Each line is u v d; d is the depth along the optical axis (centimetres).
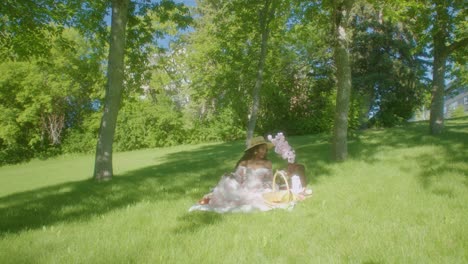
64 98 3256
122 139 3241
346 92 1154
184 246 465
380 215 542
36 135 3209
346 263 388
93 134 3388
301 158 1273
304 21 1544
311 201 658
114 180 1124
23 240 528
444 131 1681
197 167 1363
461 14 1548
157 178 1107
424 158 1029
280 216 577
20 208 789
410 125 2716
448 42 1678
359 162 1059
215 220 575
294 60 3231
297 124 3188
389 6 1212
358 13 2736
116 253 448
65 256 447
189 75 3294
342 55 1155
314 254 415
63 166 2378
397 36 2784
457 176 766
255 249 439
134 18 1359
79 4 1180
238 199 663
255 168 740
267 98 2998
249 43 2172
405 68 2694
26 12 1077
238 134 3284
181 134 3316
